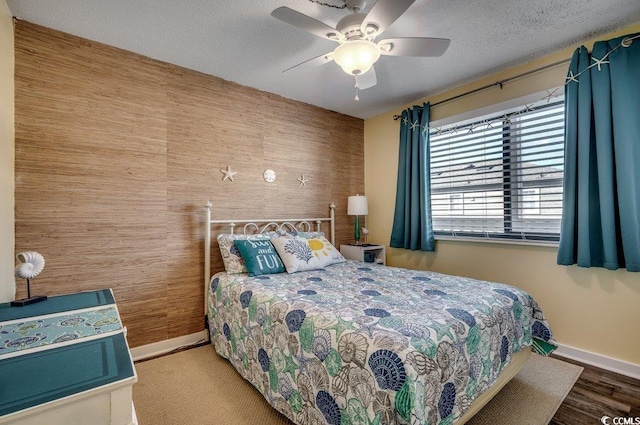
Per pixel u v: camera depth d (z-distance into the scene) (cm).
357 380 117
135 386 195
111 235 222
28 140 193
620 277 209
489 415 166
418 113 321
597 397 182
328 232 361
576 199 218
